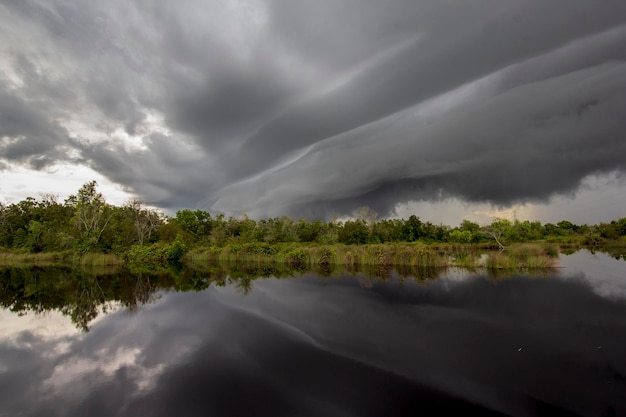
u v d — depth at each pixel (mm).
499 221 53656
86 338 11203
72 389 7395
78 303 17188
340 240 61906
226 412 6297
